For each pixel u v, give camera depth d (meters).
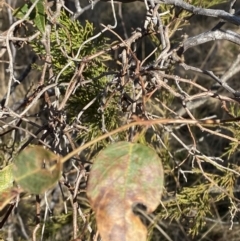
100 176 0.42
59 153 0.61
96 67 0.80
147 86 0.64
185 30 1.94
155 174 0.42
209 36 0.74
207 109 1.61
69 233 1.18
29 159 0.41
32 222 1.04
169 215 1.04
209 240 1.44
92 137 0.81
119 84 0.67
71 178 0.94
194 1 1.02
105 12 2.00
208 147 1.50
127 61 0.64
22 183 0.40
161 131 1.05
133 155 0.43
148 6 0.69
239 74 1.71
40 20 0.63
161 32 0.65
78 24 0.83
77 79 0.65
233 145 0.99
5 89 1.51
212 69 1.87
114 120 0.79
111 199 0.41
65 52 0.69
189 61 1.92
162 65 0.64
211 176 1.04
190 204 1.03
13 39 0.65
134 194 0.42
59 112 0.64
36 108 1.21
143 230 0.41
